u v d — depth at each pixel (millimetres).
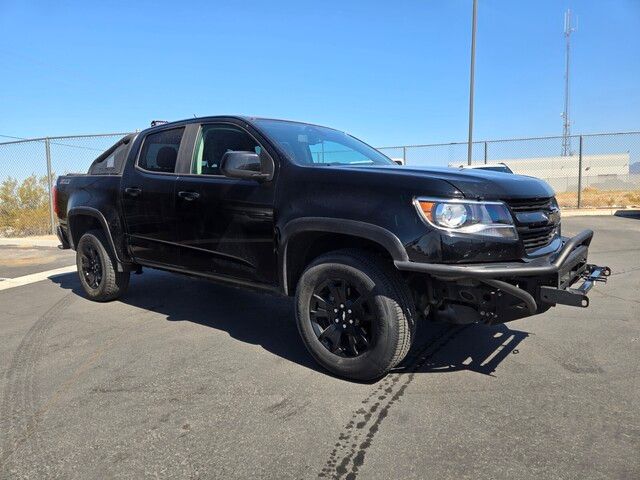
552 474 2395
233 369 3734
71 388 3455
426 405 3117
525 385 3381
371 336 3344
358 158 4562
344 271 3389
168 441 2756
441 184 3115
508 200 3227
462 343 4215
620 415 2945
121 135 13016
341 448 2660
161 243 4734
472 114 17547
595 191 20406
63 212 6113
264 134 4043
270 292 3951
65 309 5539
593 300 5551
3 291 6660
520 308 3125
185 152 4594
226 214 4086
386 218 3180
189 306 5570
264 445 2701
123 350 4180
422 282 3422
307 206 3537
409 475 2416
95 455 2633
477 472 2426
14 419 3031
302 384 3455
